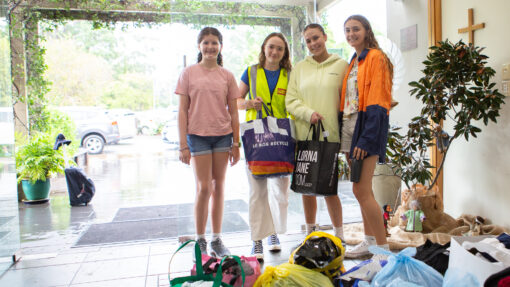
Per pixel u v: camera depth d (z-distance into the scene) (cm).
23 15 550
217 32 260
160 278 242
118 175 739
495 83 268
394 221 331
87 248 312
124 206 489
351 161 227
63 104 1888
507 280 143
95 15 589
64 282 239
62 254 296
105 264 271
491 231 279
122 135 1099
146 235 350
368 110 218
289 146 256
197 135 256
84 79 1936
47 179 526
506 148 282
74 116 1005
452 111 331
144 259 279
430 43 344
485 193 303
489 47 291
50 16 572
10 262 272
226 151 265
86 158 842
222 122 260
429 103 295
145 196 548
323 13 339
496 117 289
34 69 567
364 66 224
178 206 310
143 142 1403
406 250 192
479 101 270
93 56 1973
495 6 284
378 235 229
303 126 258
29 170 514
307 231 276
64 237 353
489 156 298
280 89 268
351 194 398
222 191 270
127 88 2047
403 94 378
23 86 552
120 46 2077
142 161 931
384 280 176
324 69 254
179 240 310
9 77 278
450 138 305
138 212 454
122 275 249
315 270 205
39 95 573
